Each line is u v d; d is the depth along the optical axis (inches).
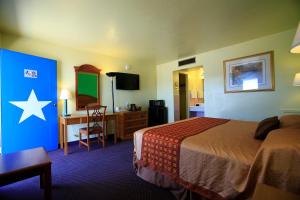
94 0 78.2
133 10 87.8
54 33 116.4
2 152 107.3
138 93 204.1
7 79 109.7
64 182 80.7
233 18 99.3
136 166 87.6
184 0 79.8
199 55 176.7
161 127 93.4
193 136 73.4
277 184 42.0
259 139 66.2
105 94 172.4
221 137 70.9
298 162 40.2
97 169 95.3
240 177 48.3
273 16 97.9
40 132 126.0
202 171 57.9
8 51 110.4
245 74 143.2
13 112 112.2
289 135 48.9
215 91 163.8
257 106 138.0
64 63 144.6
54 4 80.7
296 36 37.7
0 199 67.5
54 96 135.4
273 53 128.2
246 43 141.8
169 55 179.3
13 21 98.0
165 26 108.0
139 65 205.6
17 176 56.9
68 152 126.3
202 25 107.9
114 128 157.6
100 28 109.2
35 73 123.6
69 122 126.0
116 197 68.4
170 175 67.9
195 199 61.6
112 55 175.5
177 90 212.7
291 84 121.7
